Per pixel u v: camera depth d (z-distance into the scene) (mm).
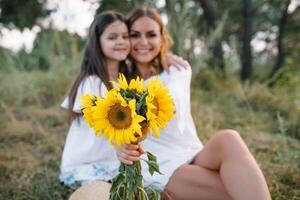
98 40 2652
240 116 4781
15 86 5523
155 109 1815
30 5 7949
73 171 2553
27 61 6922
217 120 4461
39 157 3664
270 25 11203
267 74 9656
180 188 2299
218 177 2250
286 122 4473
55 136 4141
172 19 5746
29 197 2844
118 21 2660
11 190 2984
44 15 8086
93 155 2561
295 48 9844
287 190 2809
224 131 2273
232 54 7305
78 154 2557
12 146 3941
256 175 2066
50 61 6230
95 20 2664
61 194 2811
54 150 3789
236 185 2074
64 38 6422
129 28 2779
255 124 4477
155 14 2811
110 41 2637
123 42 2662
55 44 6488
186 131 2598
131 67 2918
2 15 7875
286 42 9938
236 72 7996
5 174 3270
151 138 2531
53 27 6555
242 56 8055
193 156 2469
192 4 7391
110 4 6777
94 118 1780
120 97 1738
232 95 5613
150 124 1769
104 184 2258
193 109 4730
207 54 6145
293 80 5566
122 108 1748
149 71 2891
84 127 2570
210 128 4031
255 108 5145
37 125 4418
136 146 1920
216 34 6098
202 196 2264
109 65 2771
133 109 1704
